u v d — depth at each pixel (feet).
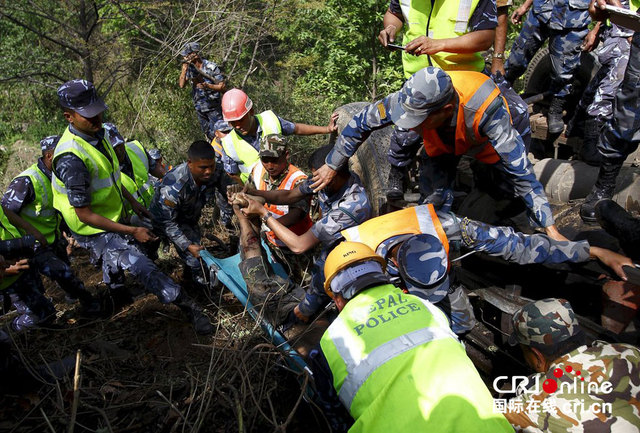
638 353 7.20
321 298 10.81
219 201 19.04
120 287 14.49
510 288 10.37
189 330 13.69
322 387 7.96
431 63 11.08
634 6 13.60
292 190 11.80
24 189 13.91
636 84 10.52
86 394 11.29
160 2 28.60
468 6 10.12
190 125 29.58
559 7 14.33
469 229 8.97
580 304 10.12
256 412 10.08
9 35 34.01
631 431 6.77
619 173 12.53
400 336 6.97
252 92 30.17
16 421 10.67
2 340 10.85
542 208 9.55
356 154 17.07
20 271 10.99
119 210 13.70
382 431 6.41
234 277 12.96
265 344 10.81
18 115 39.40
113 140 15.43
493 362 10.68
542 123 16.17
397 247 8.82
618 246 9.79
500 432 6.35
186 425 10.37
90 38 33.91
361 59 33.01
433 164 11.69
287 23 32.86
